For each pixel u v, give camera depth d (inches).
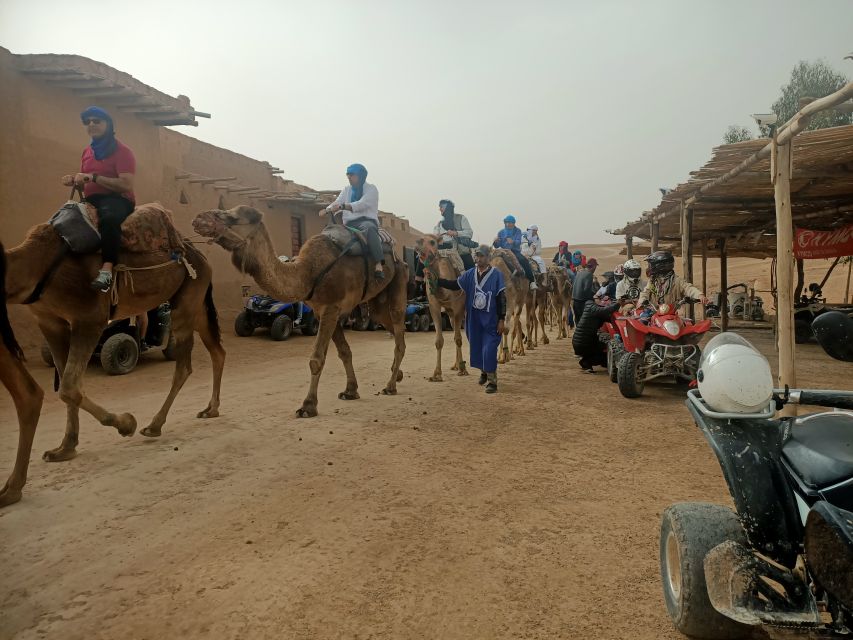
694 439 243.3
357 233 314.0
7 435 250.4
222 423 269.9
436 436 248.5
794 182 405.4
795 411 231.0
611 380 387.2
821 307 605.9
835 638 78.4
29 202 487.5
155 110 575.5
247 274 262.5
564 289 728.3
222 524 159.2
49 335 221.0
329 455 221.0
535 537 151.2
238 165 854.5
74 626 112.7
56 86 507.8
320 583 128.4
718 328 829.2
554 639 108.1
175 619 114.9
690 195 461.1
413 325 851.4
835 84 1072.8
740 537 101.0
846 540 71.2
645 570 133.9
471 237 497.7
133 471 201.3
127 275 221.3
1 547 145.6
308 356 540.1
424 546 146.3
